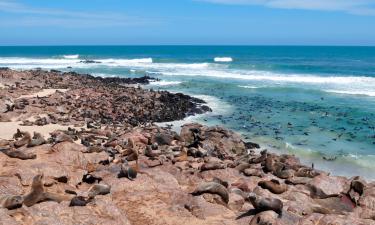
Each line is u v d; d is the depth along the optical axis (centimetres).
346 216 1102
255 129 2639
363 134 2519
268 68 6744
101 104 2997
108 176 1325
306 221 1030
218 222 1055
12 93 3128
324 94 4053
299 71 6303
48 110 2673
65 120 2466
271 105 3456
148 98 3375
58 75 4469
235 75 5578
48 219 940
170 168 1515
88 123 2395
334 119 2923
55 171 1248
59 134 1950
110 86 3934
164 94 3578
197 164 1656
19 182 1165
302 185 1455
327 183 1410
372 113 3108
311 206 1189
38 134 1773
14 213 947
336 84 4762
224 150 2094
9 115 2450
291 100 3719
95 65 7112
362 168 1936
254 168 1617
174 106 3184
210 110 3198
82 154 1504
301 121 2866
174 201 1172
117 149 1756
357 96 3922
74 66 6831
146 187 1234
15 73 4031
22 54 12656
